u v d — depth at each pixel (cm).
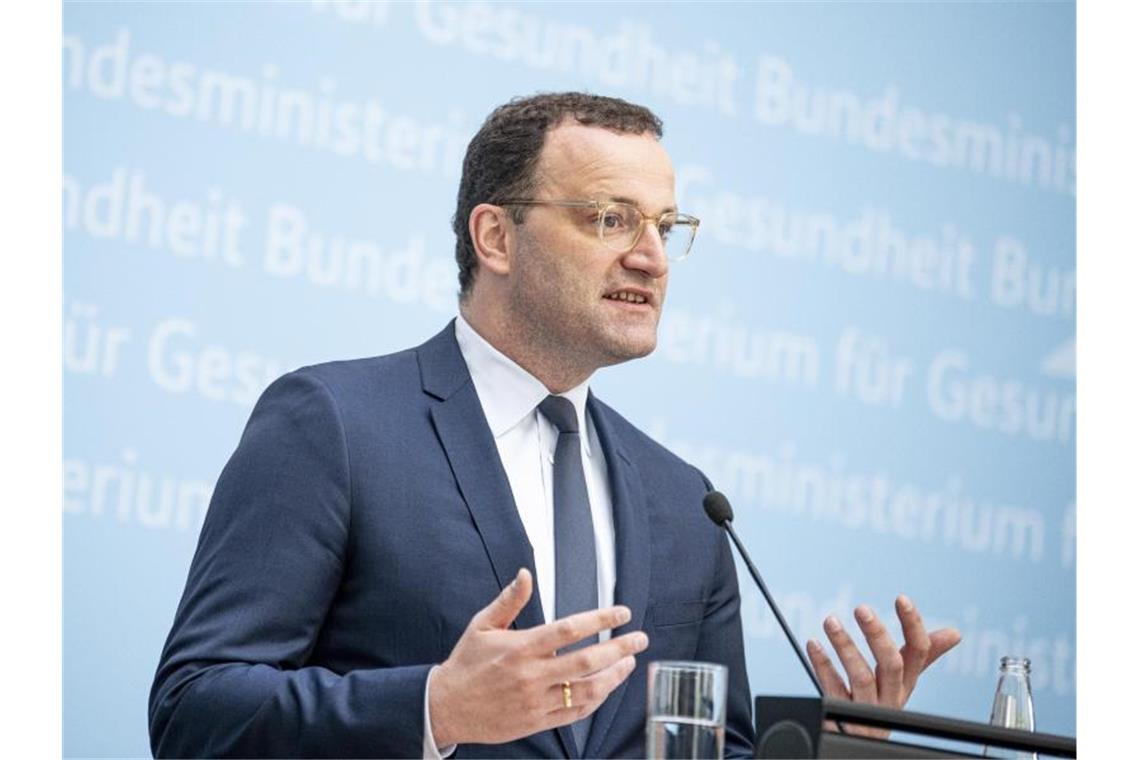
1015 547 801
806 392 769
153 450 647
